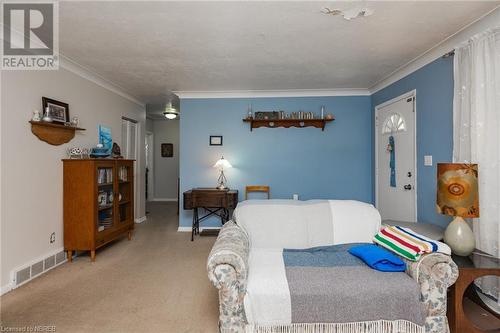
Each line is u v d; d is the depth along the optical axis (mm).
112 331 1842
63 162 3082
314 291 1557
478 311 2078
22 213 2562
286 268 1799
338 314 1536
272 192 4562
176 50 2840
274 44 2703
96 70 3455
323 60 3139
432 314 1598
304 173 4535
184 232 4531
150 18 2193
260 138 4559
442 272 1604
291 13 2127
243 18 2203
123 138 4691
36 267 2703
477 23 2260
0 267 2348
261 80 3910
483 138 2162
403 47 2779
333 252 2109
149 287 2502
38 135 2717
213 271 1588
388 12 2115
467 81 2346
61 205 3064
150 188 7770
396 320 1550
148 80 3885
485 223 2121
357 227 2248
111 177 3512
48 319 1977
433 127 2902
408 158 3369
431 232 2418
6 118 2400
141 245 3807
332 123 4500
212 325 1915
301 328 1549
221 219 4578
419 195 3143
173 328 1879
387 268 1755
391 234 2041
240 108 4559
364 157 4473
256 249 2168
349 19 2221
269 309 1548
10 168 2439
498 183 2045
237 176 4578
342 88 4336
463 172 1902
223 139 4578
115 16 2160
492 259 1868
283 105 4531
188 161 4609
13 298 2277
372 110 4387
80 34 2471
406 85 3408
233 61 3162
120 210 3885
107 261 3168
